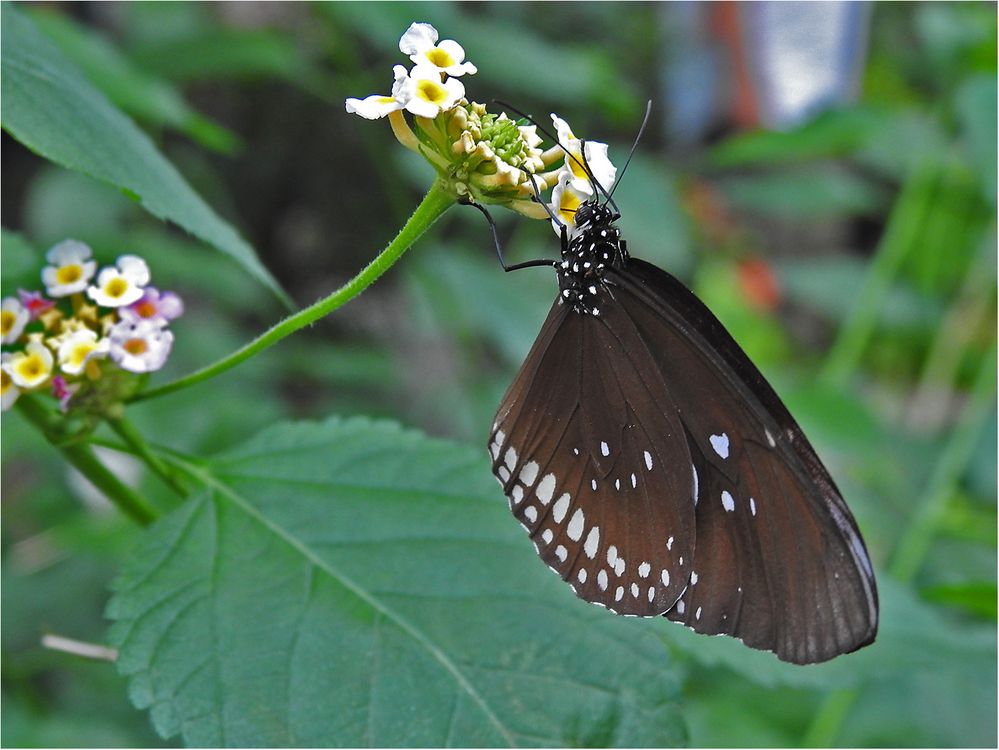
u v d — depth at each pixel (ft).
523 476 1.28
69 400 1.28
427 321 1.98
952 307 2.09
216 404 1.63
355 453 1.31
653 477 1.28
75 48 1.49
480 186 1.24
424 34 1.24
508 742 1.23
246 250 1.34
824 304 2.03
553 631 1.26
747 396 1.26
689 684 1.54
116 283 1.28
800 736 1.54
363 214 2.48
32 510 1.64
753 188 2.08
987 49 1.69
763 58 2.27
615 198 1.85
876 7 2.48
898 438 1.79
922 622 1.38
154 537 1.28
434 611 1.26
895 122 1.76
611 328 1.28
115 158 1.29
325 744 1.23
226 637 1.25
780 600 1.27
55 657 1.54
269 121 2.39
